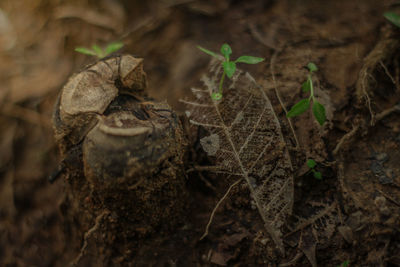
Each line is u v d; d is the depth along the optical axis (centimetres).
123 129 25
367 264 28
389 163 30
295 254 29
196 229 30
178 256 30
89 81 27
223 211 30
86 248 31
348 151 30
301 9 37
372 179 30
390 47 32
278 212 29
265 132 29
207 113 30
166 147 26
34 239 34
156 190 28
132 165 25
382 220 29
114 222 29
